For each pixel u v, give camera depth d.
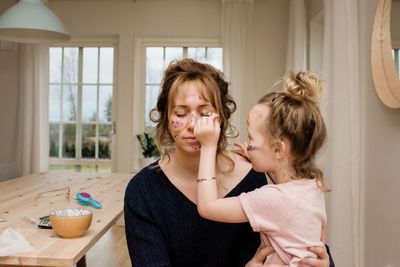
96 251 3.34
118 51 4.28
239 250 1.17
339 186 2.20
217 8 4.16
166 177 1.12
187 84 1.04
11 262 1.19
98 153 4.47
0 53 4.27
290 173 1.07
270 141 1.05
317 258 1.00
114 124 4.39
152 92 4.36
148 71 4.35
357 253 2.18
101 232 1.46
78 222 1.35
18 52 4.28
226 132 1.12
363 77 2.16
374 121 2.04
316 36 3.65
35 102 4.14
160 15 4.20
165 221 1.10
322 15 3.38
